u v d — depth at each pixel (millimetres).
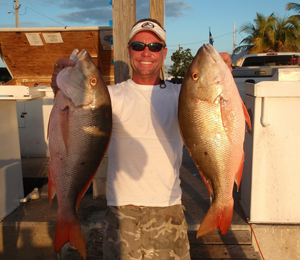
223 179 2102
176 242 2248
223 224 2133
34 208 4070
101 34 6004
